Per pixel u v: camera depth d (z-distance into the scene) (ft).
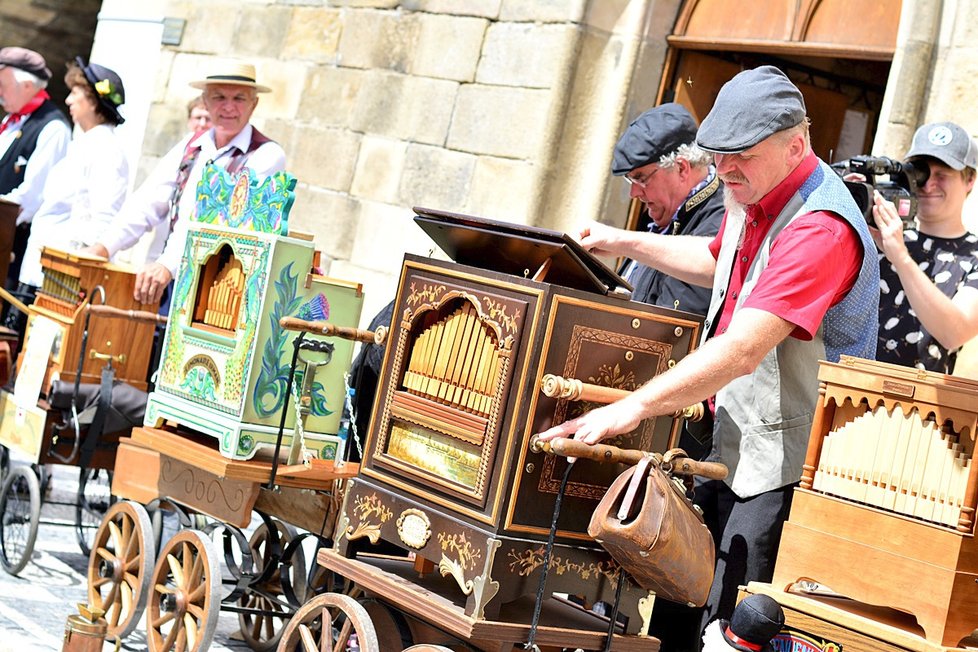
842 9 20.04
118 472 14.35
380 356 14.65
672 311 10.43
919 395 9.49
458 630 9.67
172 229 20.44
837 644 9.62
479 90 23.67
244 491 12.66
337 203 26.00
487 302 10.03
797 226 10.44
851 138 22.40
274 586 14.37
